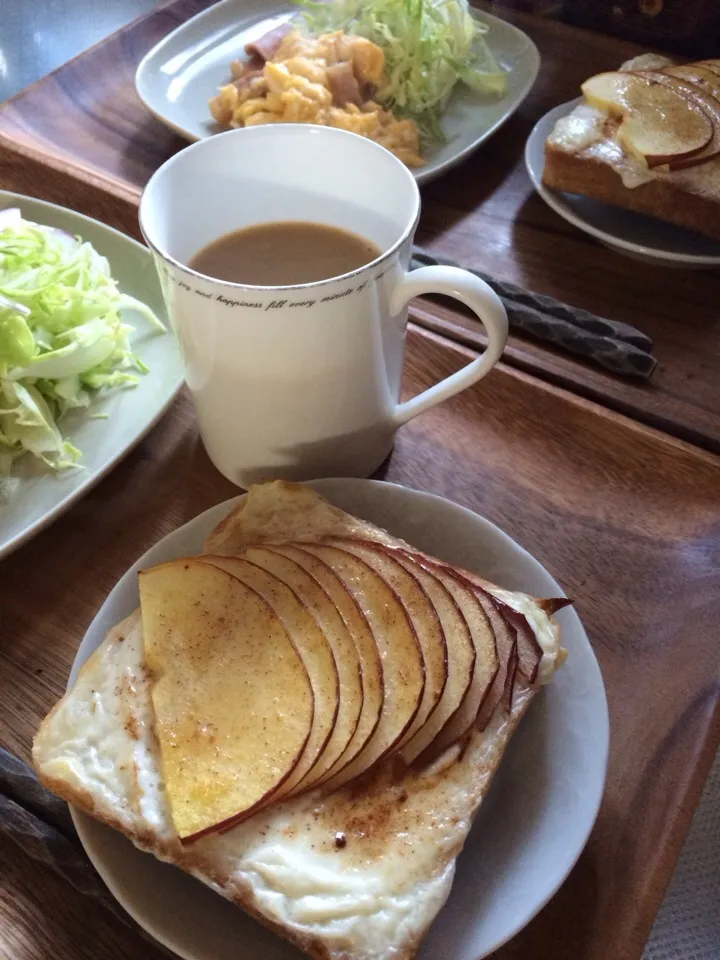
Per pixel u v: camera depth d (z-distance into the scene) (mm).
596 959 211
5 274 355
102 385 342
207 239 284
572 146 401
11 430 314
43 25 595
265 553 244
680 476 309
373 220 280
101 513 307
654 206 395
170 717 212
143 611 232
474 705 218
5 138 438
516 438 323
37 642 275
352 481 279
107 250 388
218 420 277
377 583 233
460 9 487
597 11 543
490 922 199
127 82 497
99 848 207
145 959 215
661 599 279
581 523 300
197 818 196
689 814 233
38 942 217
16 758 241
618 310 373
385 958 184
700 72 430
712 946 398
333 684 214
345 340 243
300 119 433
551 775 224
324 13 505
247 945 196
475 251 403
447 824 202
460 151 438
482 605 233
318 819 204
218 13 514
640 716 252
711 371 346
